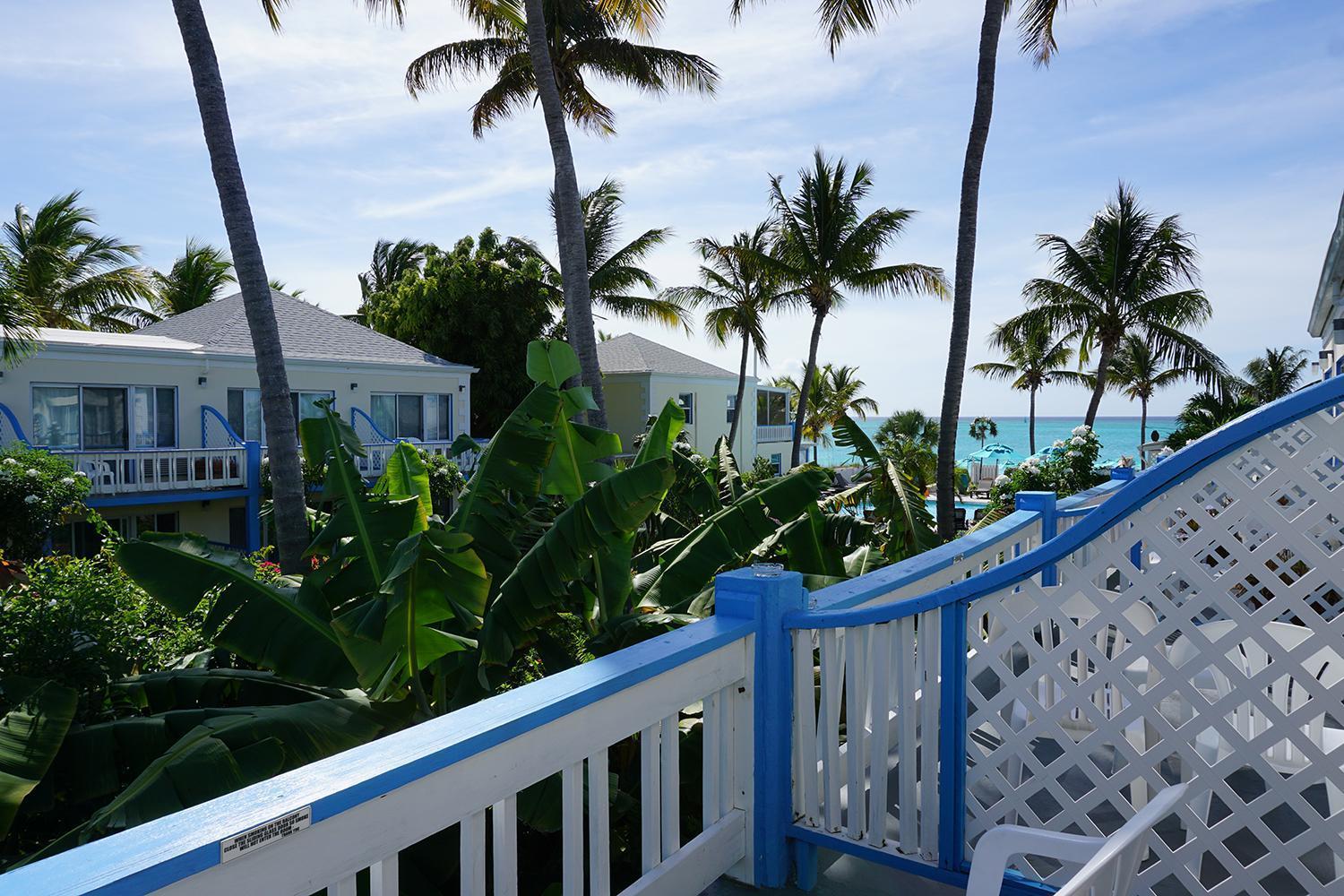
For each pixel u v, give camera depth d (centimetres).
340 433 530
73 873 107
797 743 276
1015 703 409
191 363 1953
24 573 598
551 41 1994
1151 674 350
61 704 475
